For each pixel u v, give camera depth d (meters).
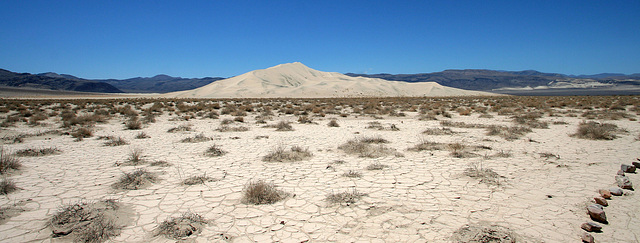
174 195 6.05
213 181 6.98
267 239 4.27
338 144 11.88
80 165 8.55
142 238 4.31
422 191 6.16
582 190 6.14
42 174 7.61
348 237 4.30
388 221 4.78
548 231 4.42
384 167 8.09
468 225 4.58
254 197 5.68
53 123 20.12
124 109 30.81
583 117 21.62
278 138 13.59
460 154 9.44
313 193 6.11
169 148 11.15
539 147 10.73
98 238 4.25
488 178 6.93
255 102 54.53
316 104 44.44
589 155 9.36
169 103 47.56
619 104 30.45
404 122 20.67
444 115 24.56
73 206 5.14
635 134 13.30
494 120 21.08
